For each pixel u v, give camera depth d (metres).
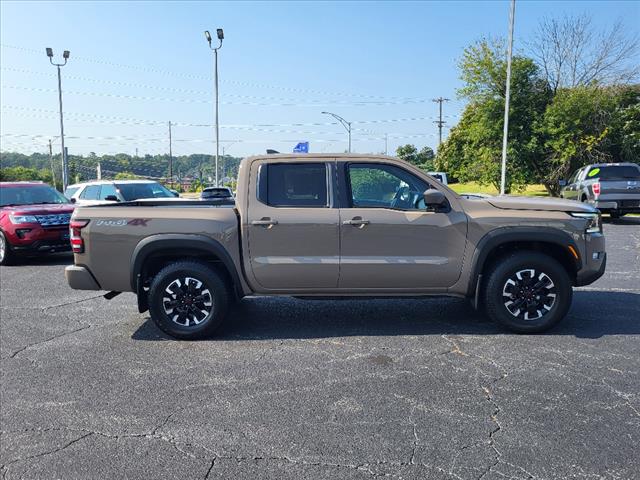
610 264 9.48
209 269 5.35
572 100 25.42
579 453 3.12
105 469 3.06
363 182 5.39
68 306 6.98
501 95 26.80
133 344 5.30
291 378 4.32
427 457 3.10
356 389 4.07
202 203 6.55
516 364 4.51
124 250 5.35
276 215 5.27
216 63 31.16
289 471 2.99
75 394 4.09
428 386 4.10
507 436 3.32
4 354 5.05
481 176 28.69
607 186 15.85
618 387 4.01
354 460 3.09
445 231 5.24
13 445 3.35
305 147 13.37
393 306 6.57
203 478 2.96
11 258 10.54
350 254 5.27
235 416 3.67
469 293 5.36
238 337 5.45
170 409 3.81
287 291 5.40
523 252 5.30
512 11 22.31
